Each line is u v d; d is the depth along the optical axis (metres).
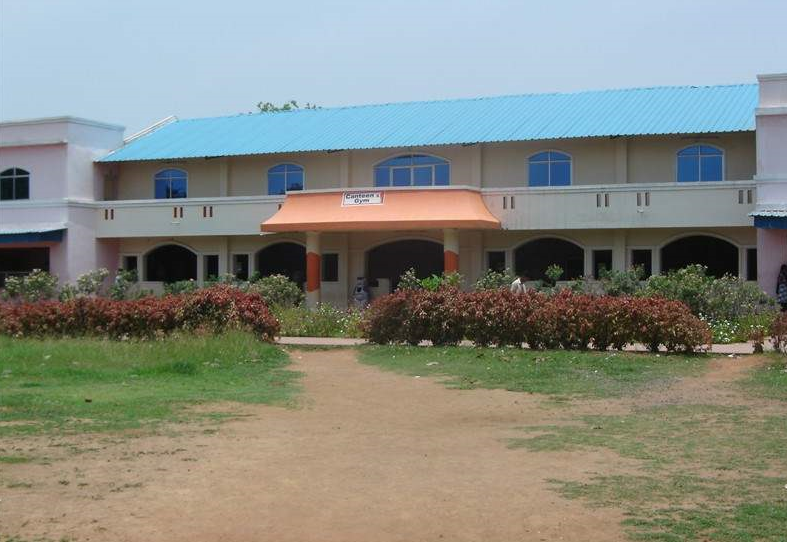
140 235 37.31
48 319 22.47
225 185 37.56
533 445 10.33
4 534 6.88
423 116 37.03
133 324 22.03
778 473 8.81
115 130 39.53
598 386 15.09
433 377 16.70
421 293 22.09
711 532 6.93
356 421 12.13
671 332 19.16
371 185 35.62
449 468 9.16
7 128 38.19
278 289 29.50
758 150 28.45
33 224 37.47
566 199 31.75
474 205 32.22
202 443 10.33
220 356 18.58
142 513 7.46
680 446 10.16
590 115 33.84
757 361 17.64
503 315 20.69
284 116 40.38
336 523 7.27
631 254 32.03
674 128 31.12
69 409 12.32
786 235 27.91
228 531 7.04
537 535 6.95
